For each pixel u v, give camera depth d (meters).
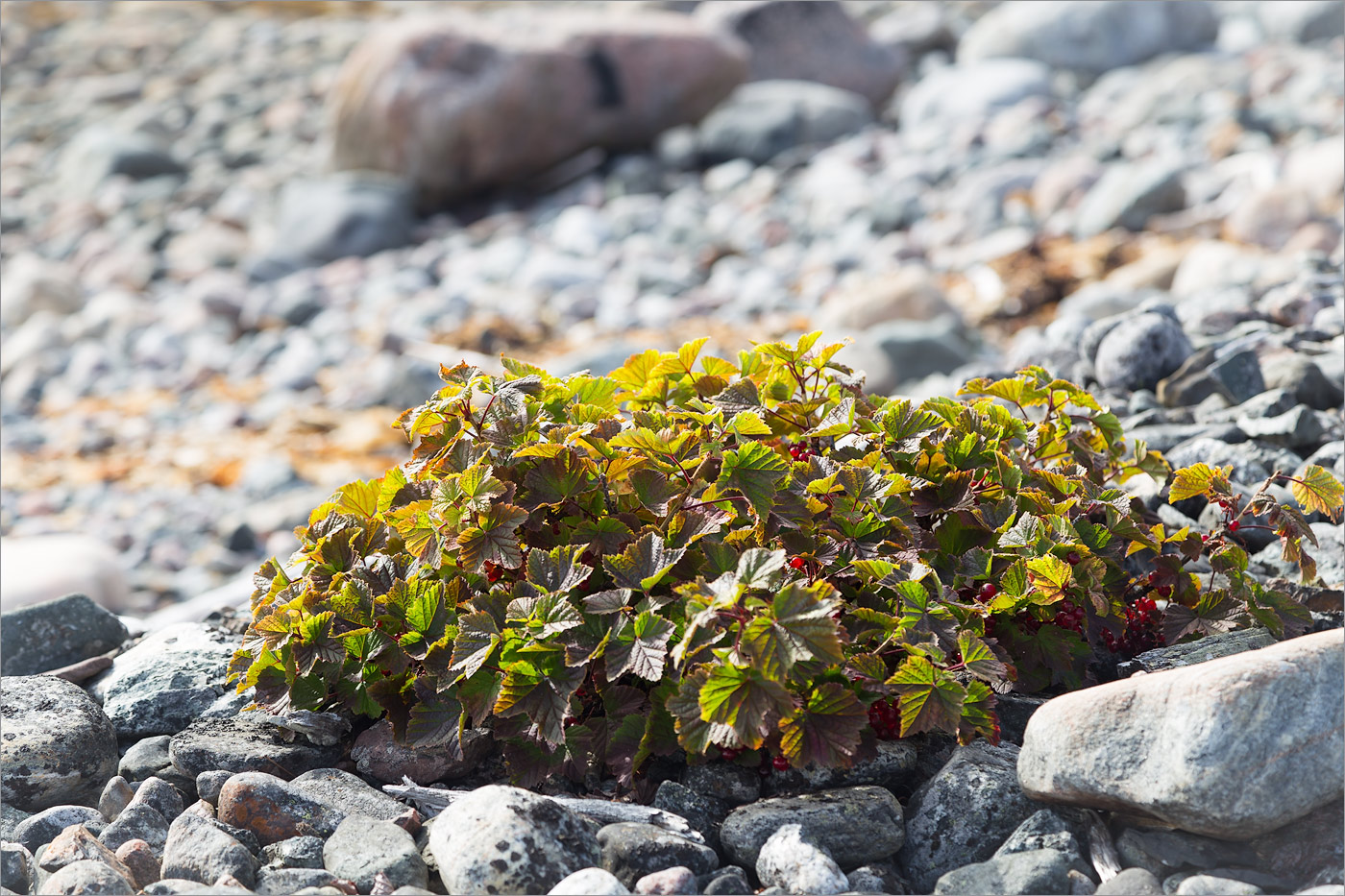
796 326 8.12
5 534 6.78
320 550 2.60
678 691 2.18
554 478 2.43
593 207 11.40
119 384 9.19
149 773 2.61
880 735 2.38
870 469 2.45
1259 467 3.42
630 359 2.86
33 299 10.49
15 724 2.60
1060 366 4.46
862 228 9.51
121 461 7.69
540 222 11.26
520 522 2.34
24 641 3.16
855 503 2.43
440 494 2.36
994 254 8.44
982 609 2.33
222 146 14.91
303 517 6.59
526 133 11.83
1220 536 2.74
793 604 2.04
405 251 11.25
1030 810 2.21
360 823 2.26
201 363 9.30
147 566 6.41
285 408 8.27
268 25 20.06
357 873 2.15
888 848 2.18
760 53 13.25
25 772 2.53
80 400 9.01
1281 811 1.96
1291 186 7.58
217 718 2.69
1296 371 3.90
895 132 12.36
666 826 2.21
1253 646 2.52
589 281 9.52
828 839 2.16
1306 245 7.08
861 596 2.43
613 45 12.01
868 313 7.66
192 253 11.59
